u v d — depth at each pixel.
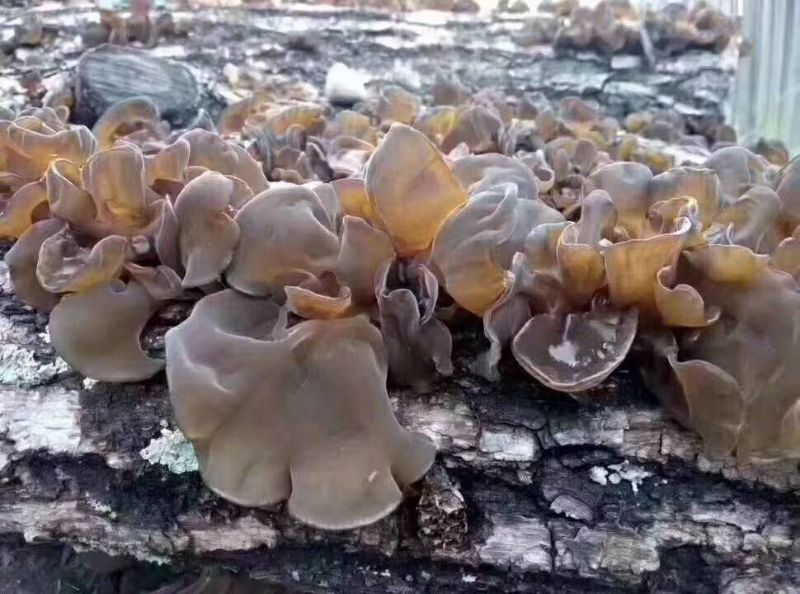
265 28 0.60
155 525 0.21
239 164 0.26
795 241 0.21
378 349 0.19
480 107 0.41
